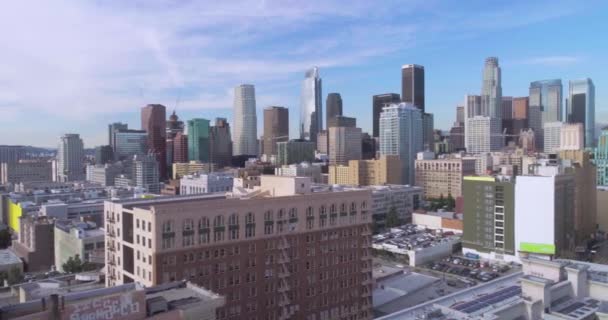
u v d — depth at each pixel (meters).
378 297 167.88
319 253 133.12
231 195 147.75
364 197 142.88
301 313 129.50
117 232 125.56
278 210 125.50
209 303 70.50
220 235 116.56
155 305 66.62
